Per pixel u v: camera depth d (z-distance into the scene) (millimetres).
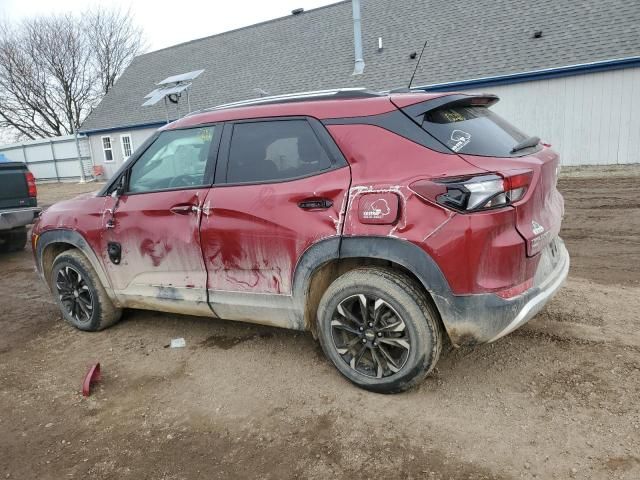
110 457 2662
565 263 3332
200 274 3553
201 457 2613
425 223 2678
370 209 2811
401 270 2945
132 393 3287
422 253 2697
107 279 4074
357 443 2627
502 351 3473
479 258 2613
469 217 2592
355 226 2857
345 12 22109
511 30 15930
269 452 2613
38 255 4477
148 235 3701
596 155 13844
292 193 3074
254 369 3480
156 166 3783
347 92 3221
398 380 2934
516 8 16594
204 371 3508
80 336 4273
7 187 7254
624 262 5477
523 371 3205
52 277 4438
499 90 14914
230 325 4273
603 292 4492
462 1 18469
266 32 24453
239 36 25406
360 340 3047
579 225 7465
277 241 3143
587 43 13898
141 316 4609
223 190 3373
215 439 2754
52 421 3027
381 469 2424
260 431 2793
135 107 25188
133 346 3988
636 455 2381
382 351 2975
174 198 3561
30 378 3580
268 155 3281
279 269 3191
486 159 2740
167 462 2592
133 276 3896
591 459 2377
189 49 26922
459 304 2682
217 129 3525
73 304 4359
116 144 25297
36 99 34219
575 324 3816
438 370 3295
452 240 2621
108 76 36000
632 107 13102
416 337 2830
